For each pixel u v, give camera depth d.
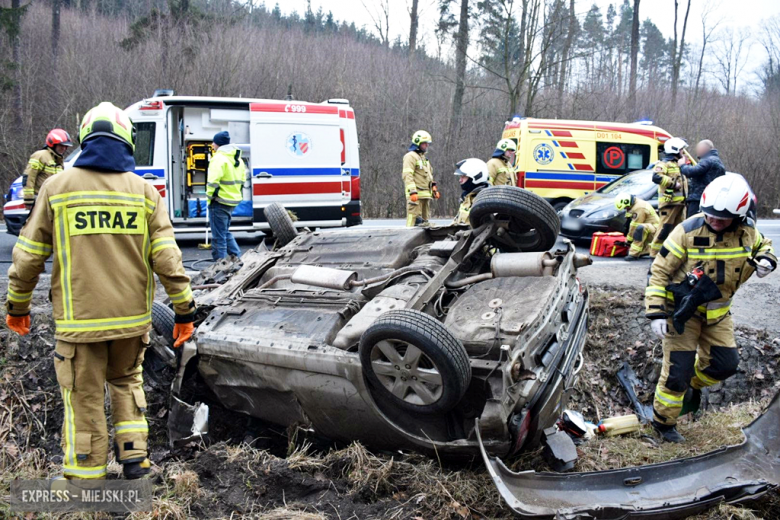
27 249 3.16
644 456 4.40
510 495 3.20
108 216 3.21
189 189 10.96
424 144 9.88
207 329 4.71
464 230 5.23
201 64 21.02
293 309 4.68
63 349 3.22
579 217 11.47
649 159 14.12
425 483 3.84
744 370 6.16
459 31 20.83
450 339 3.58
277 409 4.56
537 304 4.02
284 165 10.91
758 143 24.05
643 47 47.59
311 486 3.86
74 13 25.83
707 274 4.23
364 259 5.17
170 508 3.53
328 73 22.64
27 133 19.08
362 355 3.82
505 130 14.84
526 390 3.73
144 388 5.16
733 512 3.49
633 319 6.89
